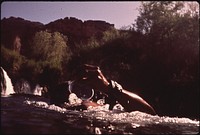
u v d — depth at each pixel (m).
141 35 10.95
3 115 3.31
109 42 9.19
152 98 10.33
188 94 10.06
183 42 10.86
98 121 3.63
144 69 10.45
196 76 10.34
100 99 5.69
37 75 7.43
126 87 10.00
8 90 7.66
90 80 4.56
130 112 4.76
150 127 3.50
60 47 6.73
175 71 10.69
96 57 8.57
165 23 11.05
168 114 7.64
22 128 2.53
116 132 2.89
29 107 4.48
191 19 11.02
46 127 2.72
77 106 4.83
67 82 5.41
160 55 10.81
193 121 4.48
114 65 9.73
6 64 7.65
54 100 5.29
